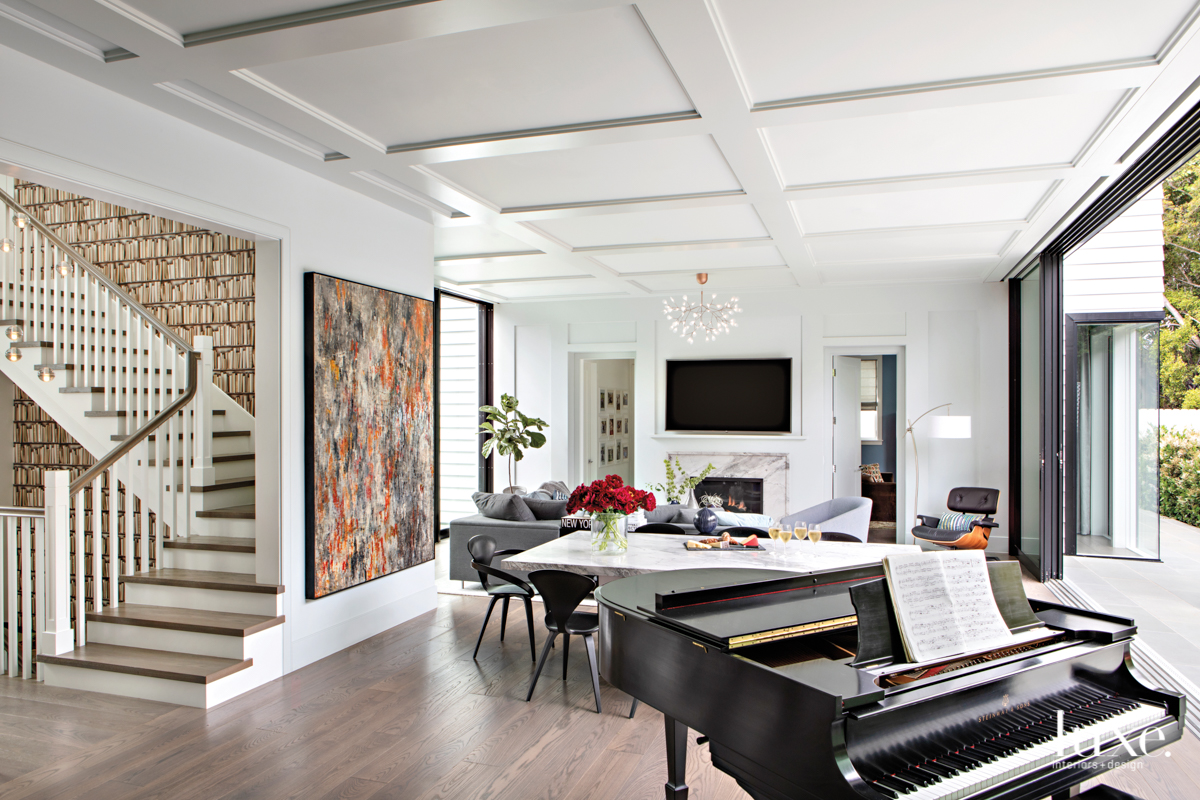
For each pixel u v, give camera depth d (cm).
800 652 234
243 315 577
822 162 407
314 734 340
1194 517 890
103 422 508
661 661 229
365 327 478
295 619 429
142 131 329
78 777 298
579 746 328
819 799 168
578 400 962
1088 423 762
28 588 418
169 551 479
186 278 592
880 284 817
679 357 901
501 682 410
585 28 263
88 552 591
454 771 303
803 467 853
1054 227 543
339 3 248
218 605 433
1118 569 675
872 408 1046
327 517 445
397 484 515
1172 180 1098
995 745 188
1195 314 1085
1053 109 333
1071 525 739
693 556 410
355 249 475
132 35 265
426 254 554
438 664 441
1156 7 247
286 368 419
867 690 170
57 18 260
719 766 206
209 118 347
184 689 375
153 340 519
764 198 472
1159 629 486
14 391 634
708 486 883
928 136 368
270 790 287
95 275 510
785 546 405
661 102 328
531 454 955
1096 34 265
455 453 961
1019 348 764
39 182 302
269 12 253
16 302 546
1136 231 700
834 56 283
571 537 482
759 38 269
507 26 261
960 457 795
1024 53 279
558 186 457
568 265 712
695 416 889
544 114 342
